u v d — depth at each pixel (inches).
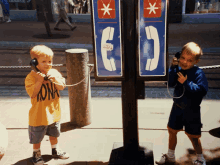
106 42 93.9
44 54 105.0
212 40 404.8
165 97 199.5
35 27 569.6
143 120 158.6
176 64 102.0
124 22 91.3
